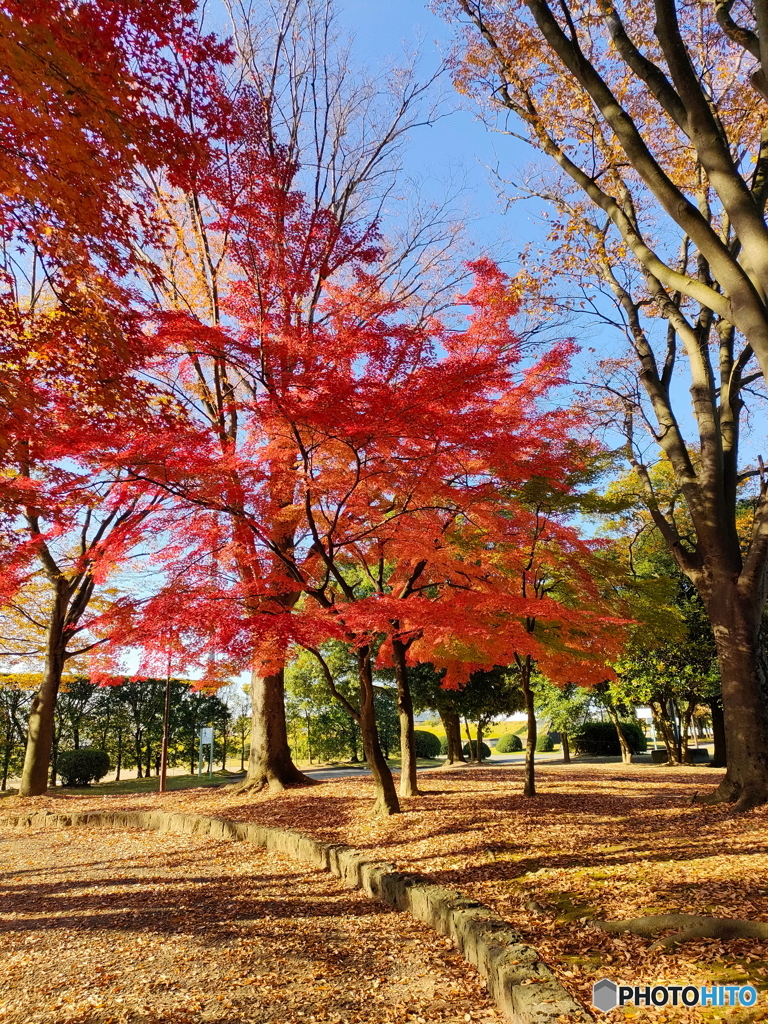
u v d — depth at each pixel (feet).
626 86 32.58
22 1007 15.88
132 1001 15.89
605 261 37.60
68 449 20.07
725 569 32.30
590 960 14.74
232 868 28.71
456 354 28.63
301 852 29.32
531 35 32.17
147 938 20.18
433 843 27.45
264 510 24.21
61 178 16.02
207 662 24.98
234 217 23.20
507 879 21.88
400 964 17.38
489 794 37.73
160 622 22.70
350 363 22.35
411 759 38.63
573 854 23.85
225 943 19.48
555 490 32.45
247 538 24.76
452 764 77.71
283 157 39.19
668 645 60.49
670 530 35.60
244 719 108.17
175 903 23.88
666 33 18.58
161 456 21.13
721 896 16.60
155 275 20.66
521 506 31.27
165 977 17.20
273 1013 15.03
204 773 102.68
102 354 19.84
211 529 24.36
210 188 20.67
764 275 16.52
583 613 30.60
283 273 23.09
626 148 20.48
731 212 17.47
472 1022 14.03
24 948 19.81
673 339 39.14
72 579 52.80
